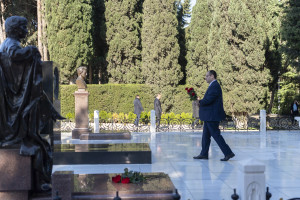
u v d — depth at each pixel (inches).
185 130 685.3
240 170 160.9
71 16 911.0
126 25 991.6
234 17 660.7
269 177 270.8
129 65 1014.4
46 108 211.3
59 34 914.7
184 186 241.8
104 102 925.2
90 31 954.7
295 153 386.6
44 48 1010.7
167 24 922.1
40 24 1022.4
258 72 673.6
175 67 932.0
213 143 473.4
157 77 926.4
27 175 181.6
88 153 326.3
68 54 917.8
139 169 301.7
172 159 350.9
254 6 656.4
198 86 939.3
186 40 1047.0
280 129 697.6
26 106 185.6
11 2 1055.6
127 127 749.3
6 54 186.4
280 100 1103.6
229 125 768.3
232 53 686.5
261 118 639.1
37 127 189.3
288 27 627.8
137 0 1011.9
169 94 926.4
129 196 186.9
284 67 799.7
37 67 188.9
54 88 294.7
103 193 188.2
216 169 299.0
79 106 502.3
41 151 188.5
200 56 923.4
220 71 709.3
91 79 1086.4
